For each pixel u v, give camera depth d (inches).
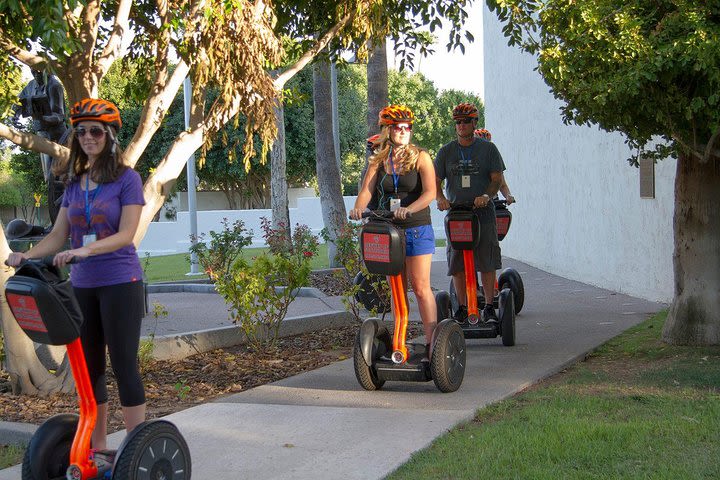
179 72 388.5
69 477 195.8
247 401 325.1
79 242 209.0
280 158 1104.8
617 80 311.0
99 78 384.5
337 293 715.4
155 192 375.6
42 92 504.4
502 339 422.0
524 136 936.9
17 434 289.3
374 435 265.0
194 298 751.1
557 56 328.8
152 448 197.5
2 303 345.7
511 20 424.2
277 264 438.0
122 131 1900.8
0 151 1704.0
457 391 327.3
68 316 187.5
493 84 1082.7
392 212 310.3
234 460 246.7
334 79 1075.3
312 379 364.2
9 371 350.3
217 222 1865.2
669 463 223.5
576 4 325.1
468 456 237.6
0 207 2608.3
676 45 303.6
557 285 724.7
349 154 2357.3
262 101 399.9
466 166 424.2
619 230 645.3
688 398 293.4
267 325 442.9
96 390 212.8
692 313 391.2
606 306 565.9
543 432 255.4
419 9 495.8
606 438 246.7
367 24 459.2
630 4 323.3
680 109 322.0
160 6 378.9
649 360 370.6
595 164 698.2
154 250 1861.5
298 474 232.4
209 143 405.1
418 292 330.6
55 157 350.9
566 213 786.8
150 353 404.5
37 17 297.1
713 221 387.5
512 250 1026.1
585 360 390.9
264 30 389.1
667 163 548.7
